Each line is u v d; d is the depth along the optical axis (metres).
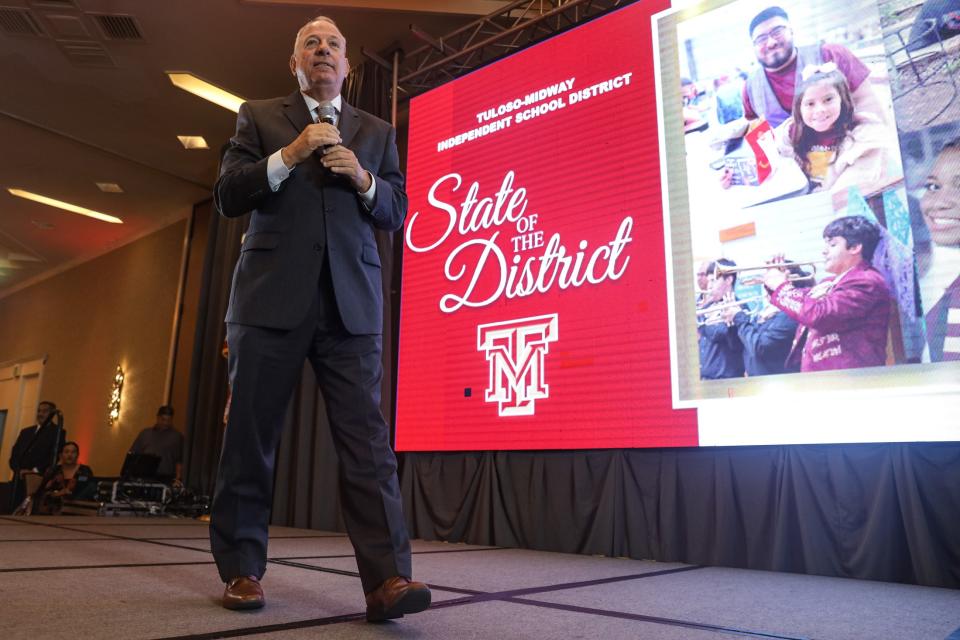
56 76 5.21
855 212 2.46
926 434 2.19
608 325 3.03
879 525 2.24
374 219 1.47
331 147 1.34
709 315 2.74
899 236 2.36
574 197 3.29
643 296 2.95
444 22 4.41
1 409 10.21
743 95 2.84
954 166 2.29
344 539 3.18
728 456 2.65
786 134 2.68
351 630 1.14
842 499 2.34
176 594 1.43
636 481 2.86
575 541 2.95
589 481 2.99
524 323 3.32
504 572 2.12
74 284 9.40
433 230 3.86
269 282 1.34
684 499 2.72
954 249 2.24
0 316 10.87
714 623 1.32
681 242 2.89
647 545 2.76
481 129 3.78
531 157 3.52
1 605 1.26
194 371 5.92
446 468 3.51
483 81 3.84
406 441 3.64
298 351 1.35
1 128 6.02
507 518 3.22
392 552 1.23
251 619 1.20
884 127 2.46
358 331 1.35
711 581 2.06
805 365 2.47
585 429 2.99
